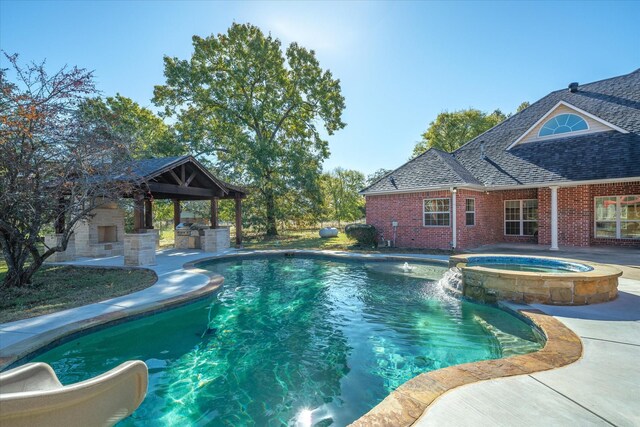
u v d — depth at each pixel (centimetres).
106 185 807
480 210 1465
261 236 2272
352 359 438
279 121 2370
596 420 237
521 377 302
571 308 537
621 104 1373
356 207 3494
